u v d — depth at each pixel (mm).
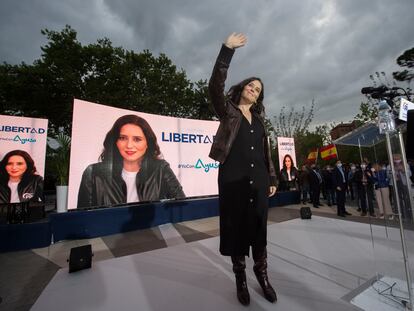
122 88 13992
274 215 7438
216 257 3383
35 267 3447
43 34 13477
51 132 14906
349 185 10781
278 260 3162
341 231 4738
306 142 19125
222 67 1832
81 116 5520
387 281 2391
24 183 6922
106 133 5902
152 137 6797
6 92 13266
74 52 13484
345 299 2107
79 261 2977
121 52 14672
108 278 2730
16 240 4293
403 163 2094
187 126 7582
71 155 5305
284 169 11500
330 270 2785
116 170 6012
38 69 12953
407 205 2152
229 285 2426
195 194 7535
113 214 5492
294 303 2043
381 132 2150
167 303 2129
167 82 15305
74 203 5250
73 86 13406
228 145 1993
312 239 4207
